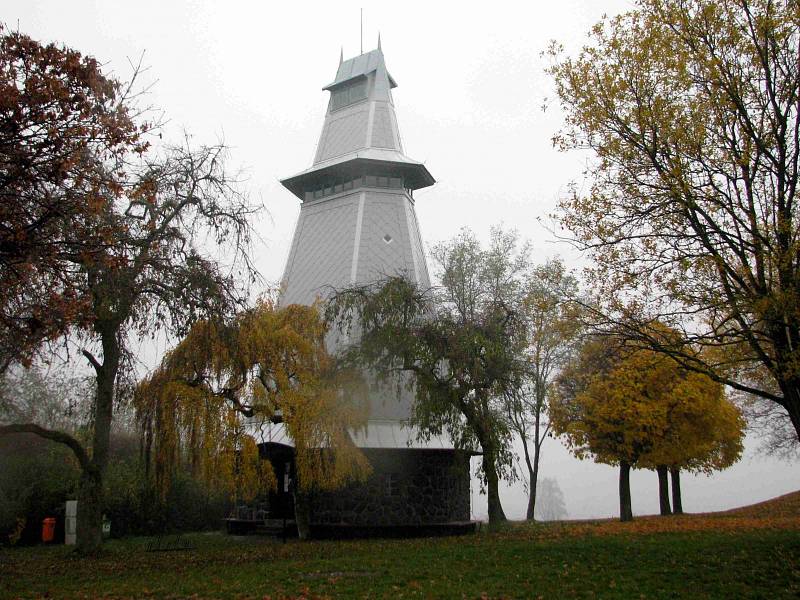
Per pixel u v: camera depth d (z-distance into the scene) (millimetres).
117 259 13219
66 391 31375
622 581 13727
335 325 31766
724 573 13961
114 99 12461
